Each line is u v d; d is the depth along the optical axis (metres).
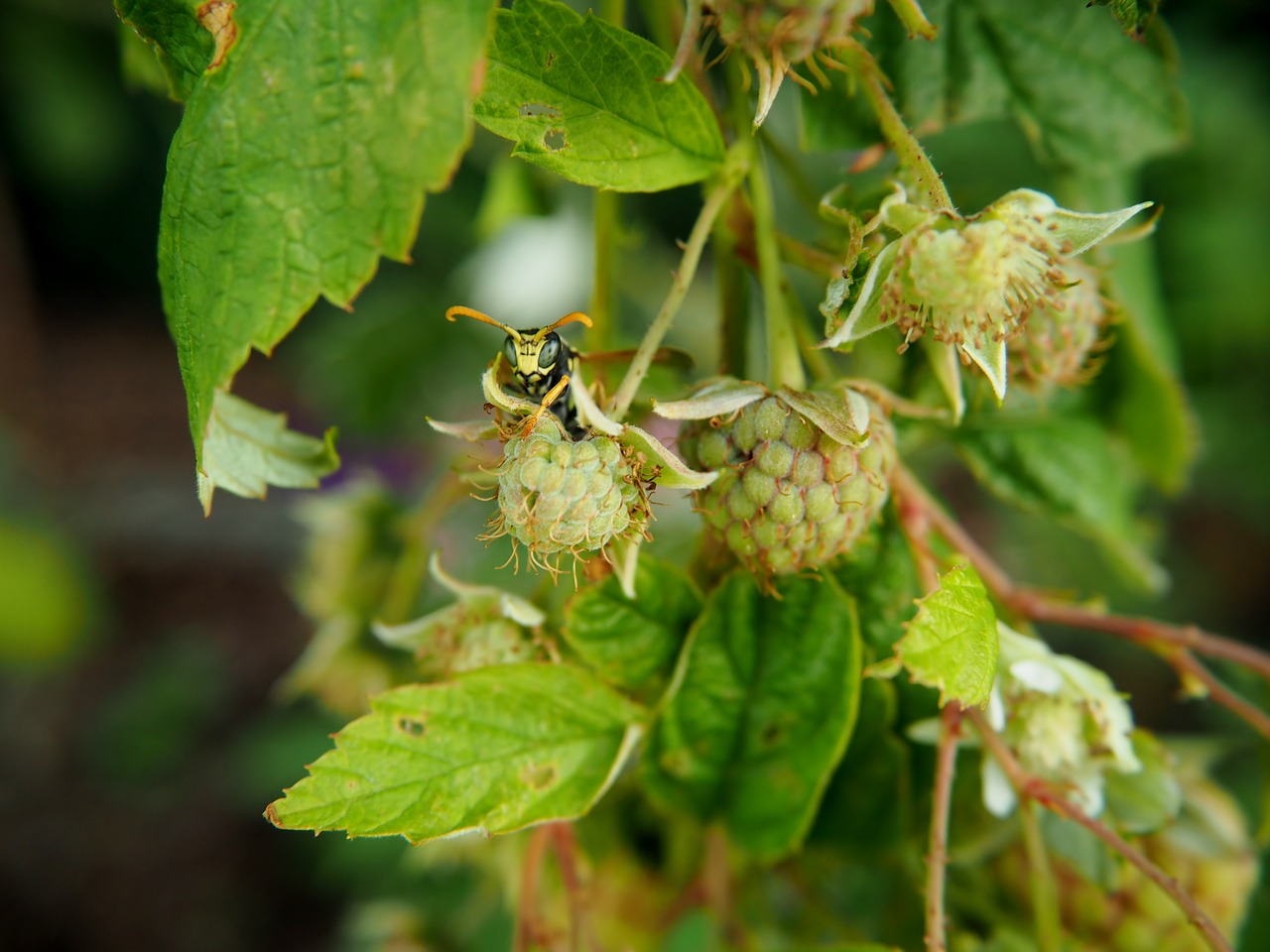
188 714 0.50
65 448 0.66
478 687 0.12
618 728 0.12
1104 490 0.15
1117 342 0.15
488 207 0.18
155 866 0.45
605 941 0.14
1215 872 0.13
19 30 0.50
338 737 0.11
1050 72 0.13
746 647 0.12
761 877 0.15
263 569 0.58
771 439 0.11
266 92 0.10
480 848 0.15
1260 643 0.43
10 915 0.43
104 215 0.74
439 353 0.24
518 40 0.11
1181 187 0.31
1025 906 0.13
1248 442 0.36
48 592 0.46
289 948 0.43
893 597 0.13
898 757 0.13
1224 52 0.32
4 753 0.48
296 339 0.61
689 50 0.10
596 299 0.13
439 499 0.15
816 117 0.13
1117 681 0.40
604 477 0.11
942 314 0.11
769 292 0.12
